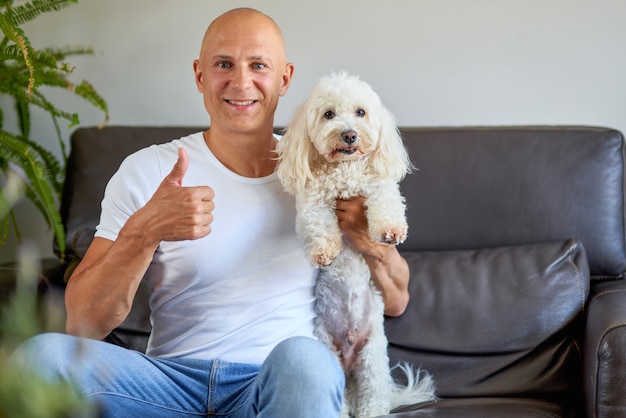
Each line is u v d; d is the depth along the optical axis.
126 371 1.58
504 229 2.27
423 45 2.77
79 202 2.40
